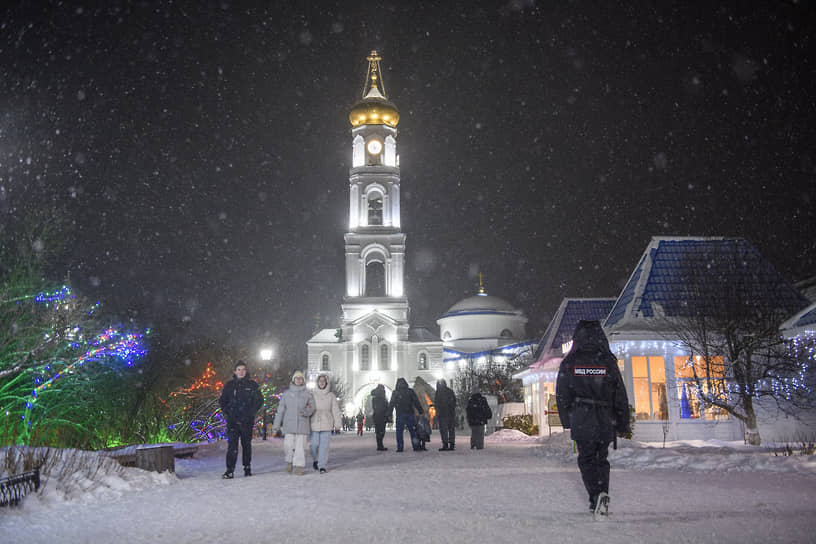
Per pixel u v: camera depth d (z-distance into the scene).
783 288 22.39
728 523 7.24
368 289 84.31
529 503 9.02
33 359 16.12
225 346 29.75
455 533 6.90
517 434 32.00
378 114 83.25
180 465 16.89
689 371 22.81
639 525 7.19
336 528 7.36
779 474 12.09
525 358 64.56
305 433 14.41
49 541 6.91
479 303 90.62
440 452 21.14
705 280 21.55
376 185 82.19
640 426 22.50
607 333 23.34
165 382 24.30
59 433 17.70
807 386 20.89
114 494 10.62
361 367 79.88
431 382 79.69
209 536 7.06
